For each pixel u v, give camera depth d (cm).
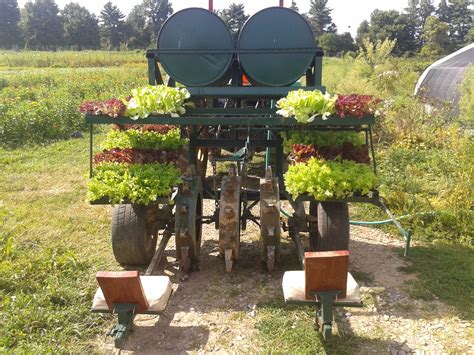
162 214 456
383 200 601
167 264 457
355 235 528
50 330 349
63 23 8269
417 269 441
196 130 506
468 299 391
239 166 532
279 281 420
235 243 403
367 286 414
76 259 453
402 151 798
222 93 493
